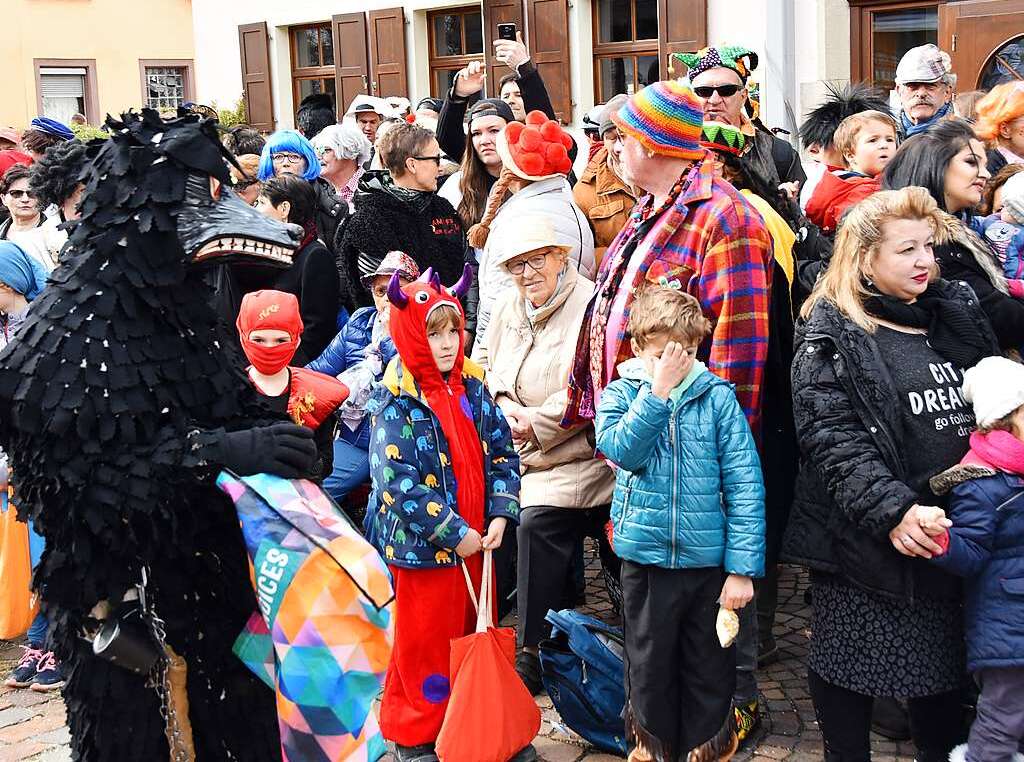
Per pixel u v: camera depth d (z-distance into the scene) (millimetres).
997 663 3102
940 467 3199
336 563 2660
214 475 2713
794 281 4207
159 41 21734
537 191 4902
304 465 2781
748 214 3678
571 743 4000
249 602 2861
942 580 3191
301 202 5305
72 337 2654
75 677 2807
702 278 3672
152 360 2703
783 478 4102
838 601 3287
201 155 2748
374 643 2699
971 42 8047
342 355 5102
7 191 6246
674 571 3359
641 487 3373
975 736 3215
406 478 3617
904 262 3227
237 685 2896
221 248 2732
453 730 3594
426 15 11047
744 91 4688
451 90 6629
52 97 20906
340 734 2691
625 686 3627
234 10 12797
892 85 8375
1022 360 3936
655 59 9500
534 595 4238
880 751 3814
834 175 4602
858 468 3143
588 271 4938
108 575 2719
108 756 2801
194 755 2871
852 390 3217
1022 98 4852
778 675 4457
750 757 3820
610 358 3852
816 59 8398
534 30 10055
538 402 4254
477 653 3635
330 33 12125
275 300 3986
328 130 7465
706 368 3531
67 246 2773
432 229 5496
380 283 4730
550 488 4188
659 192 3857
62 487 2666
